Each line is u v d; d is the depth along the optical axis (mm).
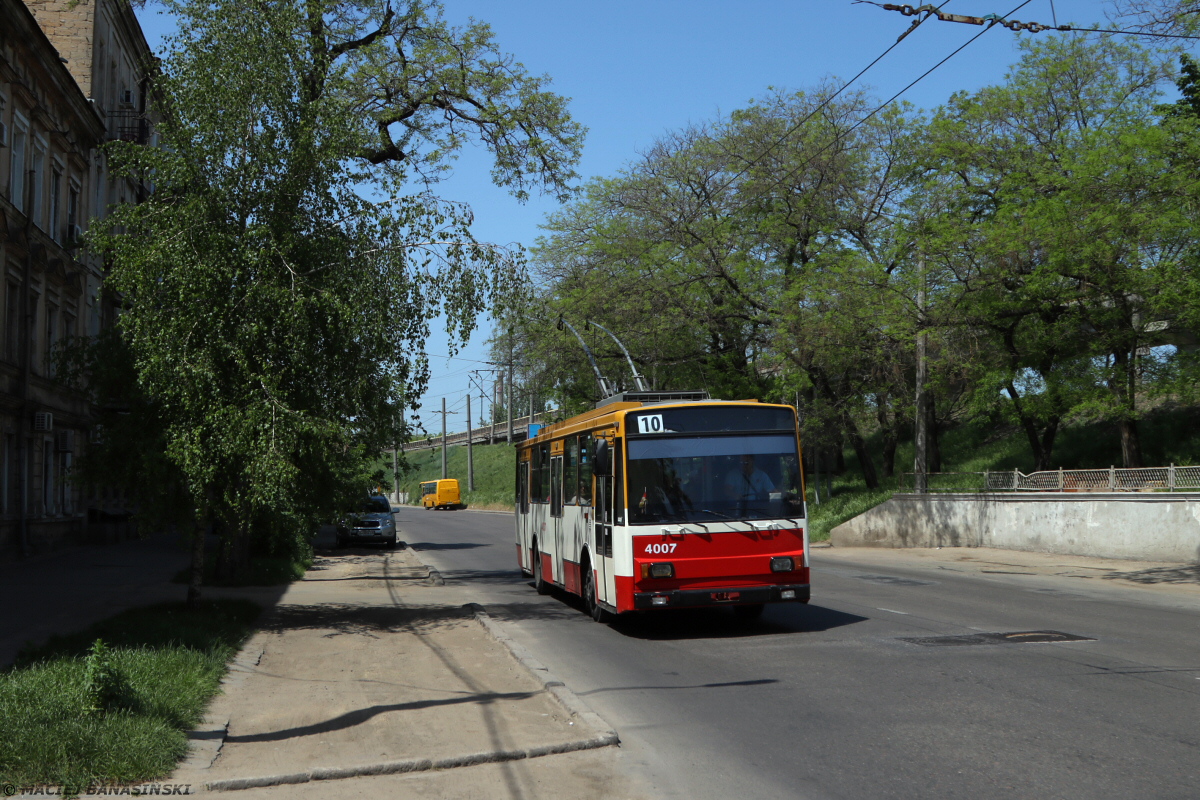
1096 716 7227
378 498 36969
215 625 12297
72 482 14109
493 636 12195
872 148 33500
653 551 12070
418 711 7730
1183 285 22328
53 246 27281
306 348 12844
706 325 34219
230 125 13016
